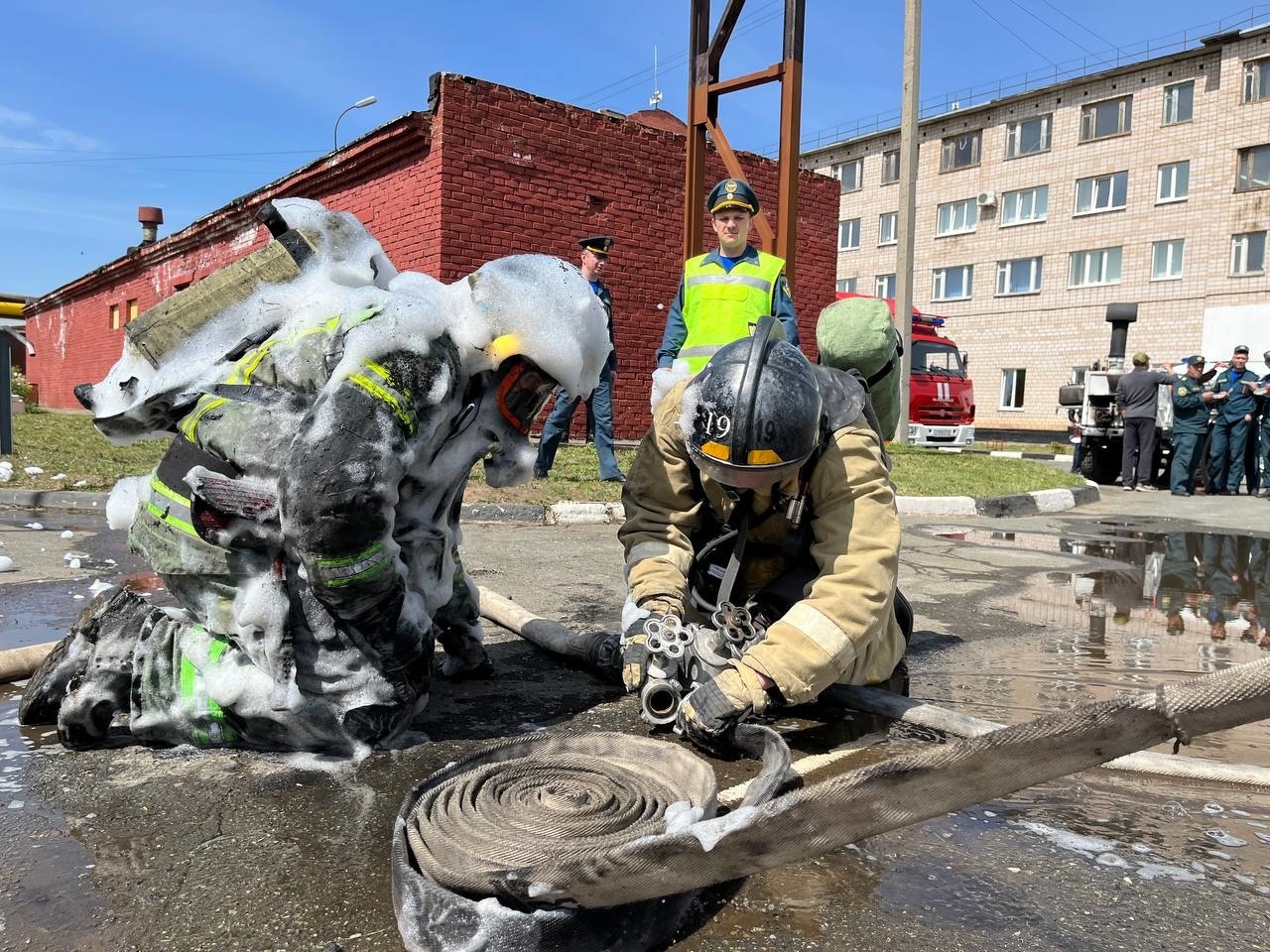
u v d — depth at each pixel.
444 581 2.34
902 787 1.28
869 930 1.57
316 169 12.38
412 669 2.22
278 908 1.57
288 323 2.11
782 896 1.68
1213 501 11.04
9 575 4.20
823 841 1.32
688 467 2.58
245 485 1.97
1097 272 31.89
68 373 24.67
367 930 1.52
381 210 11.51
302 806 1.96
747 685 2.17
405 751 2.28
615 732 2.39
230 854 1.76
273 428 1.97
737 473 2.12
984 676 3.24
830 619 2.20
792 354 2.18
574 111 11.51
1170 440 13.05
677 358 4.90
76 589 3.96
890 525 2.31
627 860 1.37
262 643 2.05
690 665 2.40
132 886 1.64
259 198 14.05
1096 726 1.19
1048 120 32.88
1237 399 11.81
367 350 1.91
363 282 2.16
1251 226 28.38
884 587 2.25
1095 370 14.74
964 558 6.01
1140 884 1.75
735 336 4.64
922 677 3.22
